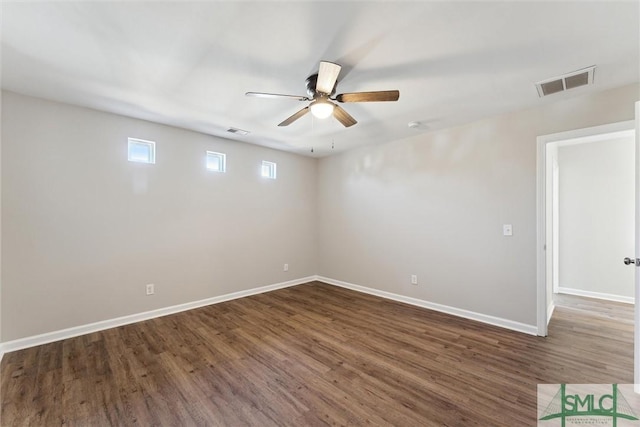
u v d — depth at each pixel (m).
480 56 1.96
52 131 2.75
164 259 3.48
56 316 2.77
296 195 4.99
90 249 2.96
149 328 3.07
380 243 4.29
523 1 1.45
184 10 1.53
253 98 2.67
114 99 2.71
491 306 3.17
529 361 2.35
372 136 3.91
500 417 1.71
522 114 2.94
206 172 3.85
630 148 3.89
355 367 2.28
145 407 1.82
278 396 1.93
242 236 4.25
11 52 1.92
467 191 3.35
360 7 1.50
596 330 2.96
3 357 2.43
